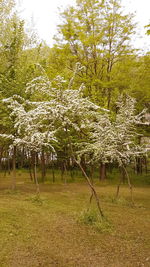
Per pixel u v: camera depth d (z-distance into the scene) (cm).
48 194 1105
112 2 1514
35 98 1071
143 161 2241
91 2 1530
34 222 645
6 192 1088
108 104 1562
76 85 1458
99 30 1555
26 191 1169
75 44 1556
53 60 1553
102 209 834
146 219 730
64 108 591
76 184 1549
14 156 1148
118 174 2175
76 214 739
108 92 1554
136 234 592
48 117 627
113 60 1673
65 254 470
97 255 472
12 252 461
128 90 1403
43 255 459
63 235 567
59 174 2212
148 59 1359
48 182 1605
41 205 847
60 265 425
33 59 1434
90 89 1488
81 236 568
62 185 1477
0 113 1027
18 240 518
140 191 1312
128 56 1512
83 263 437
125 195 1165
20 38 1240
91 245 519
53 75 1296
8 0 1434
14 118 991
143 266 430
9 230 566
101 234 586
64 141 1258
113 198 1027
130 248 509
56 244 514
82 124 765
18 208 771
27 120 631
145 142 1407
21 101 1006
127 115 956
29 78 1078
